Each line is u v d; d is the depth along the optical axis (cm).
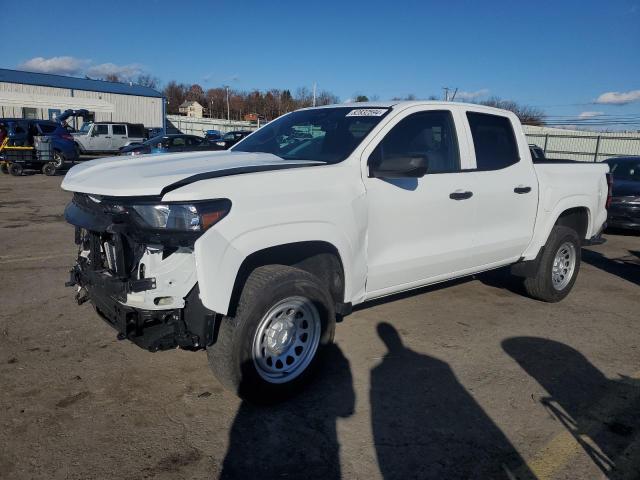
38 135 1931
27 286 587
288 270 341
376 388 380
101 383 375
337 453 304
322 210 347
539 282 563
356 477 285
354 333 479
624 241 1015
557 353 452
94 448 301
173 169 340
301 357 361
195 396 361
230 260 305
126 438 311
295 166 353
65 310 513
